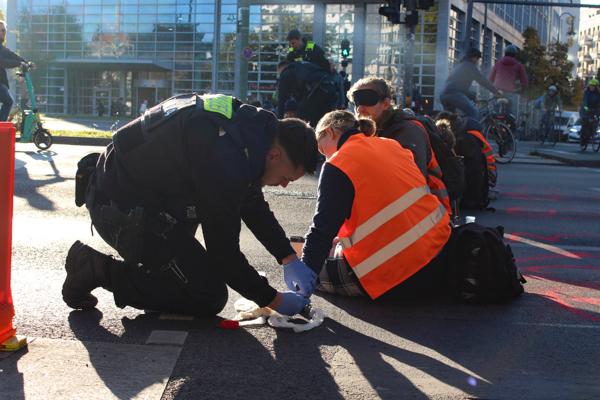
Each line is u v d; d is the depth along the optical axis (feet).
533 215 25.81
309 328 11.62
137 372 9.45
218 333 11.27
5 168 9.89
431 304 13.43
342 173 12.34
